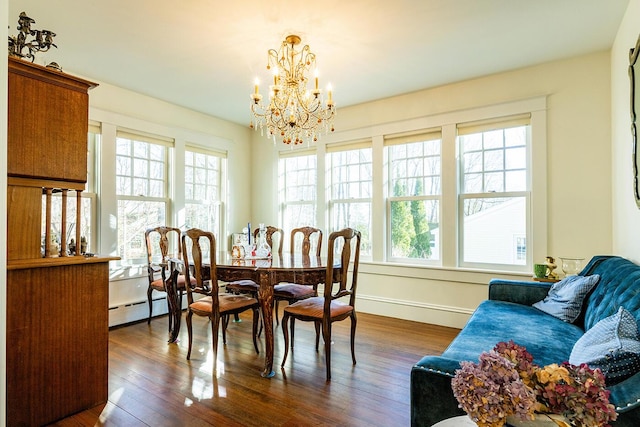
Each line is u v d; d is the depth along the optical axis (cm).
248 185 497
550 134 295
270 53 252
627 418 88
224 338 289
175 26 234
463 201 343
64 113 183
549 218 295
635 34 202
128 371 234
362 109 400
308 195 454
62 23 229
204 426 171
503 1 209
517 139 317
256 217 495
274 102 252
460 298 336
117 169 350
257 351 269
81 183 192
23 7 209
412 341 294
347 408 188
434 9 216
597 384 80
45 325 173
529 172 310
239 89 352
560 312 212
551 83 295
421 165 370
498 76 319
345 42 258
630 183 221
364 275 394
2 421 105
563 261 270
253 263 258
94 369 190
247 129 497
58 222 307
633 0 204
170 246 395
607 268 206
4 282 107
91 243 326
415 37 251
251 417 179
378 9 216
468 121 334
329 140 424
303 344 288
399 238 383
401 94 370
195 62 290
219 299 261
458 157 343
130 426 171
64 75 182
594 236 277
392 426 172
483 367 86
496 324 200
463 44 262
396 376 226
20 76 168
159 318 369
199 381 219
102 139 332
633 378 97
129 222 361
